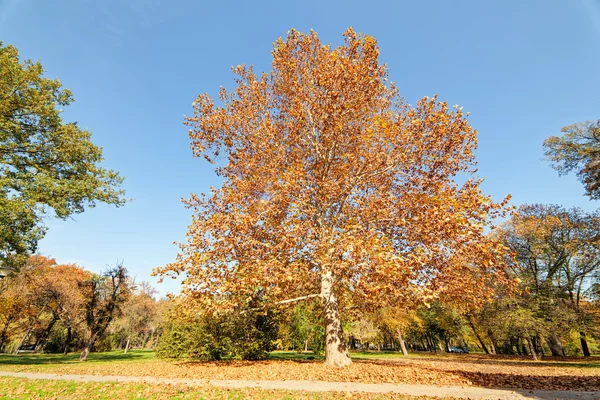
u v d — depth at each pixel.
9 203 16.53
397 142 13.73
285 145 16.53
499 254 11.99
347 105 13.73
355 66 14.44
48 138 21.05
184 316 15.65
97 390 9.56
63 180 19.66
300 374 12.05
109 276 29.95
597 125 21.11
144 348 62.56
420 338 60.97
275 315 21.67
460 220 10.87
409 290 12.09
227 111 17.36
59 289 29.88
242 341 20.80
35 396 8.77
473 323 42.41
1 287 31.56
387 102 17.14
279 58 17.16
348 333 35.53
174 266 13.54
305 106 16.41
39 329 41.69
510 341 40.22
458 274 13.10
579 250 25.19
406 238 12.77
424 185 14.10
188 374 12.86
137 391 9.31
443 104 14.15
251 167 15.55
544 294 26.28
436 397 8.45
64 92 22.38
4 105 19.03
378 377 11.29
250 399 8.30
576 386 10.27
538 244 28.95
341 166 13.79
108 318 28.86
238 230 13.26
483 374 12.65
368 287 10.98
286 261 13.48
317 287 18.41
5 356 31.12
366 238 11.93
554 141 22.62
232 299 13.53
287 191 13.54
